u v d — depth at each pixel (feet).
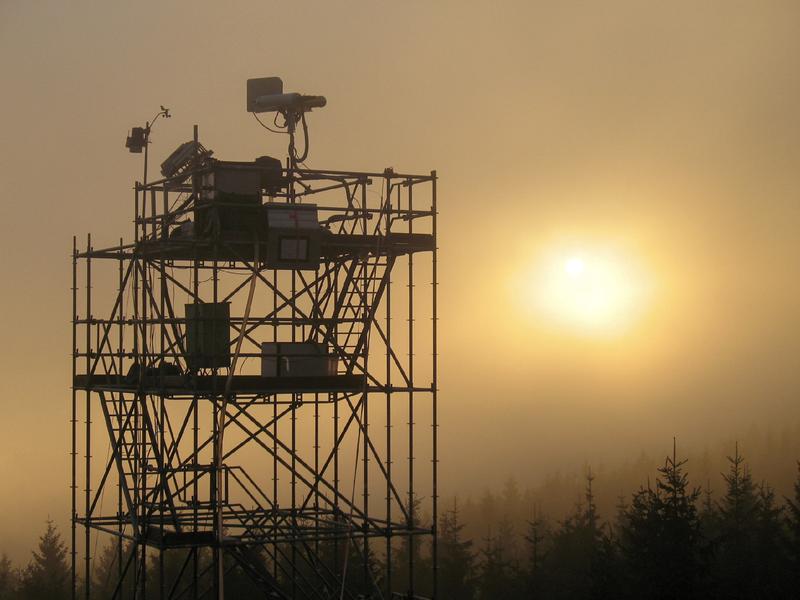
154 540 126.00
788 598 296.92
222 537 122.93
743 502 388.98
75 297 152.97
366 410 132.26
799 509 344.49
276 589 135.54
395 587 367.66
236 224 126.72
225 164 126.11
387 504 134.21
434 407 135.54
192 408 125.59
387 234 134.21
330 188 142.20
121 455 140.26
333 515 154.40
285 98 137.08
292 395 150.71
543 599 345.31
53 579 361.30
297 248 126.82
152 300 131.75
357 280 142.31
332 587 143.84
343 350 138.51
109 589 330.75
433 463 135.33
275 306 148.77
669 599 263.90
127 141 151.43
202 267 141.69
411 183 136.87
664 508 271.69
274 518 141.28
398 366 135.85
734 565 315.78
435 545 134.51
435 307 136.26
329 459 142.20
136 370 137.49
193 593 137.18
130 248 137.80
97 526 145.28
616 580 272.10
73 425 152.97
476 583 371.76
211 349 127.13
